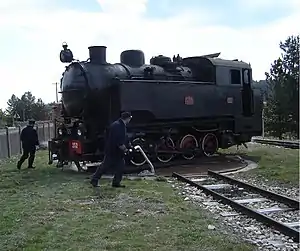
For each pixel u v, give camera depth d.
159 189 9.65
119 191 9.31
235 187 10.38
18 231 6.10
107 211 7.36
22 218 6.89
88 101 13.05
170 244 5.45
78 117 13.40
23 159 13.89
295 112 38.03
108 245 5.37
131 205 7.83
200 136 16.08
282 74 40.12
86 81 13.02
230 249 5.30
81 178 11.41
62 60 13.53
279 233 6.28
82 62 13.48
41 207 7.70
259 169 13.16
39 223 6.54
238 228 6.54
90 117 13.23
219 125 16.52
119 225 6.38
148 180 11.07
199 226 6.38
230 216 7.32
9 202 8.27
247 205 8.41
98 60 13.55
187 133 15.62
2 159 18.12
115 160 9.76
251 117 17.58
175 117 14.62
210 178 11.79
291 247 5.62
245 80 17.66
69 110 13.66
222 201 8.45
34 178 11.50
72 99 13.35
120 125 9.70
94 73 13.18
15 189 9.77
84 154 12.73
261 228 6.57
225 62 16.78
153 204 7.95
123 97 13.09
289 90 38.12
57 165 13.64
